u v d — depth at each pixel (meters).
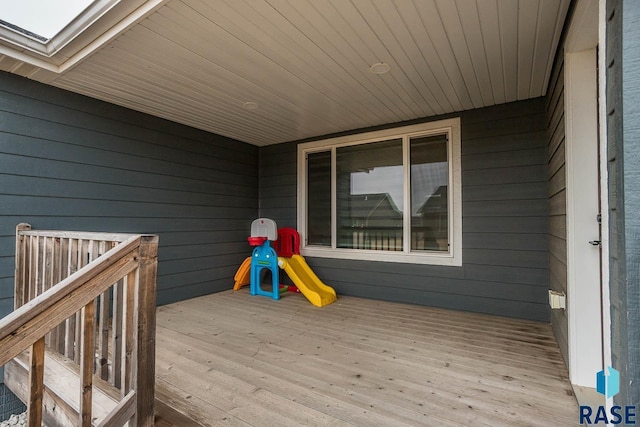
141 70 2.98
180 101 3.73
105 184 3.69
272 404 1.98
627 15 1.08
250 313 3.91
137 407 1.67
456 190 4.05
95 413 1.70
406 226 4.41
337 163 5.04
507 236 3.76
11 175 3.00
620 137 1.11
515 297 3.71
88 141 3.55
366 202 4.77
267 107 3.95
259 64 2.89
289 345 2.92
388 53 2.71
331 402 2.00
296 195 5.42
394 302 4.44
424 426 1.76
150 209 4.14
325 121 4.49
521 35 2.45
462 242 4.01
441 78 3.18
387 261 4.53
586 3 1.72
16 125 3.03
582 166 2.20
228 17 2.22
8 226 2.97
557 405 1.95
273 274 4.68
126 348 1.71
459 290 4.03
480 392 2.11
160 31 2.37
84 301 1.50
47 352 2.38
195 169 4.72
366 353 2.73
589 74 2.18
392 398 2.04
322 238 5.20
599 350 2.13
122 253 1.65
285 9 2.14
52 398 2.01
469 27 2.35
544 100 3.59
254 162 5.75
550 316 3.48
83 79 3.14
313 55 2.74
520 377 2.30
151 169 4.16
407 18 2.25
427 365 2.50
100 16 2.27
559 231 2.72
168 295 4.34
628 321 1.06
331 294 4.48
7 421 2.85
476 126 3.97
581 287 2.18
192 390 2.15
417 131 4.36
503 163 3.80
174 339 3.07
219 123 4.55
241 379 2.29
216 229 5.02
